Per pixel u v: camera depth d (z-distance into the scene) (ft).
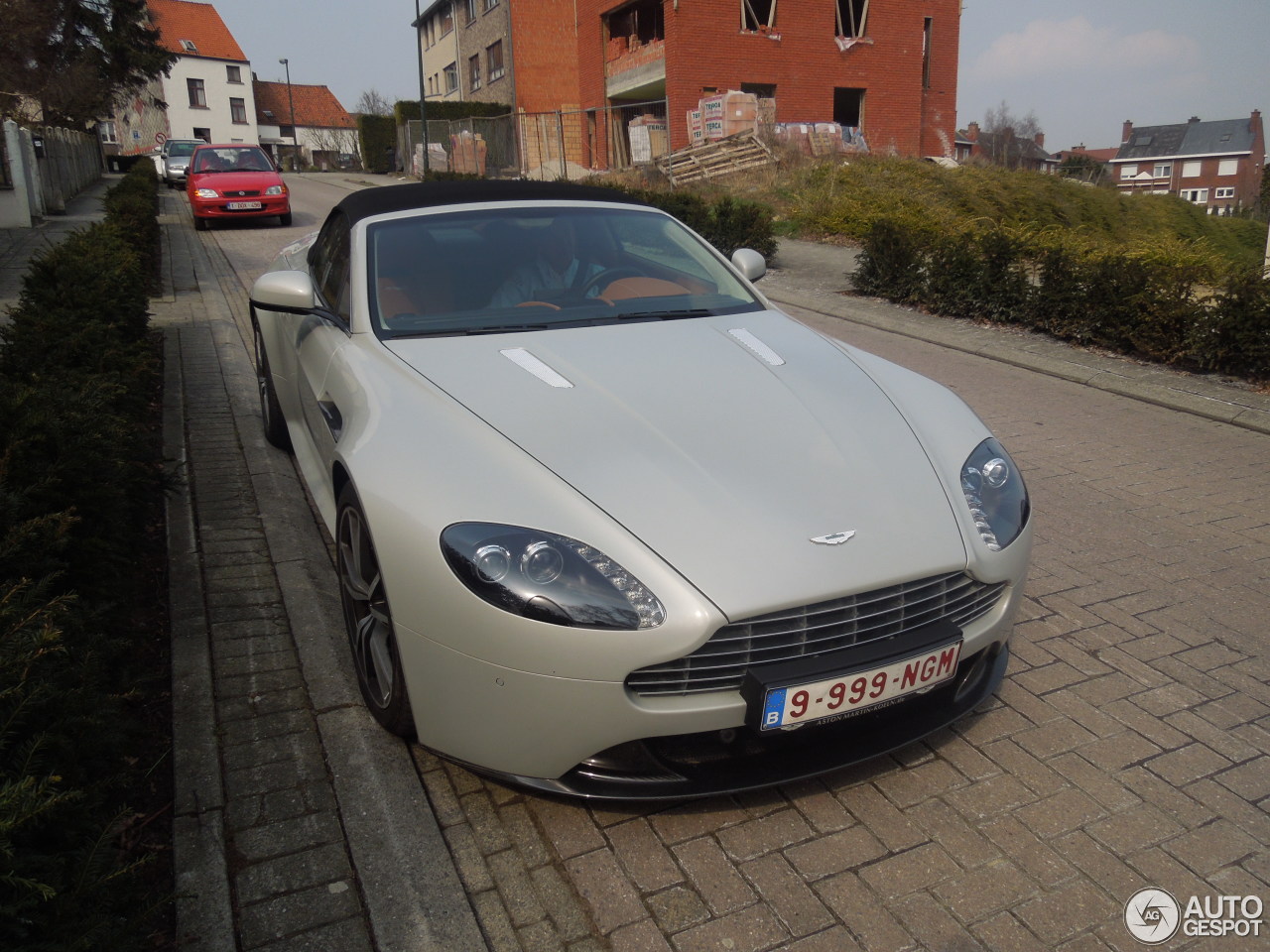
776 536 7.14
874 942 6.48
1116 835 7.54
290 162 190.08
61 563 8.36
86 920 5.41
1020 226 43.47
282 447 15.94
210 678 9.18
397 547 7.30
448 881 6.89
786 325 11.33
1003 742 8.77
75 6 102.32
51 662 6.95
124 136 202.69
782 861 7.23
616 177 73.92
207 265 37.63
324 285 12.71
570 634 6.67
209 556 11.82
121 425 10.89
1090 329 25.53
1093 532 13.85
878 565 7.18
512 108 107.86
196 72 206.59
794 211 51.62
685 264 12.37
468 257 11.37
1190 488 15.69
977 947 6.46
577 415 8.25
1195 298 24.56
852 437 8.46
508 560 6.83
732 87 77.82
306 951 6.25
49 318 13.88
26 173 48.39
